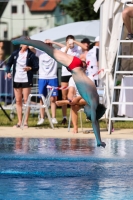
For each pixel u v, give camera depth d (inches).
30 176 747.4
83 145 1040.8
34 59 1318.9
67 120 1519.4
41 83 1413.6
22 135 1189.7
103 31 1416.1
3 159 884.6
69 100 1203.2
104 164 840.3
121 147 1015.0
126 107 1291.8
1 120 1524.4
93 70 1427.2
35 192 647.8
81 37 2017.7
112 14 1387.8
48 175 754.2
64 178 735.7
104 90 1322.6
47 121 1483.8
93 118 707.4
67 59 706.8
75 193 643.5
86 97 702.5
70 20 3472.0
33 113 1660.9
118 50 1258.0
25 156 910.4
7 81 1857.8
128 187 679.1
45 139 1129.4
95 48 1443.2
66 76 1414.9
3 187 676.1
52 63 1406.3
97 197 625.0
